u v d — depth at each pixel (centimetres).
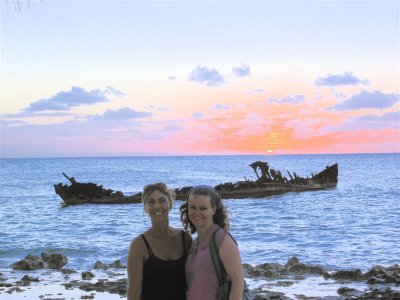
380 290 1032
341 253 1695
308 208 3519
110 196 3759
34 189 6256
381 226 2470
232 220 2792
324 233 2208
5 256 1688
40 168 15825
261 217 2959
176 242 470
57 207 3797
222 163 19300
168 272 459
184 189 3569
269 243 1936
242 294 434
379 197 4394
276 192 4238
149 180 8169
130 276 462
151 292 460
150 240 465
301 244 1908
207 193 446
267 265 1313
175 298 460
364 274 1185
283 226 2491
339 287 1084
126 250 1762
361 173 9438
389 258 1603
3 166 18838
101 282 1118
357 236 2112
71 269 1343
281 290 1062
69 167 16550
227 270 432
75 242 1994
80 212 3391
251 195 4119
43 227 2578
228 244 434
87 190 3747
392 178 7631
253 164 4225
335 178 4916
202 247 443
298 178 4612
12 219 3011
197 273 437
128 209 3500
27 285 1123
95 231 2388
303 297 987
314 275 1222
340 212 3244
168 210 468
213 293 432
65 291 1055
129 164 19362
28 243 1981
